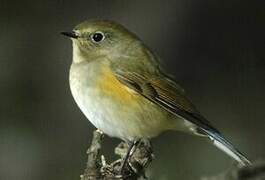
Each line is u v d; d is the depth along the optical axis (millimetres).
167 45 16547
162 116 13047
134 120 12852
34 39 15914
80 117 15617
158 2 16641
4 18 15852
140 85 12977
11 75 15586
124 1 16531
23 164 15195
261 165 11195
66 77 15820
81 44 13086
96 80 12719
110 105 12711
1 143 15211
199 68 16625
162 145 15117
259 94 16547
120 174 11977
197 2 16844
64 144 15414
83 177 11648
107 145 15297
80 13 16281
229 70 16703
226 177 11227
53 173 15211
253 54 16859
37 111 15508
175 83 13273
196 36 16734
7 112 15344
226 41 16844
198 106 16328
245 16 17031
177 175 14789
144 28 16484
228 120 16078
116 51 13086
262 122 16031
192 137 15156
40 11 16094
